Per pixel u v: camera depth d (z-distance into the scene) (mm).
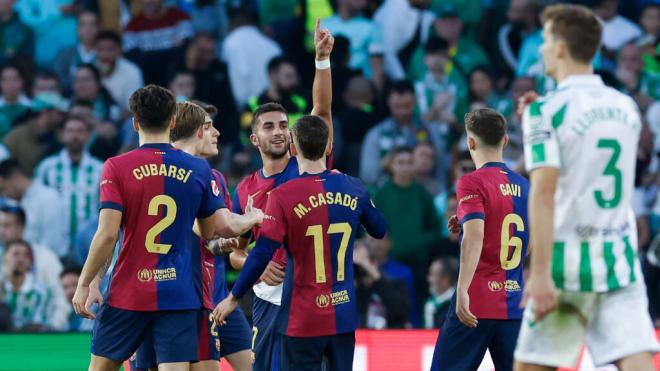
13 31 44625
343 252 19922
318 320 19688
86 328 36656
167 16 44688
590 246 15055
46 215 39156
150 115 19125
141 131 19406
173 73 43531
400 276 37312
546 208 14516
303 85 45406
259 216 19875
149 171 18969
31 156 40875
